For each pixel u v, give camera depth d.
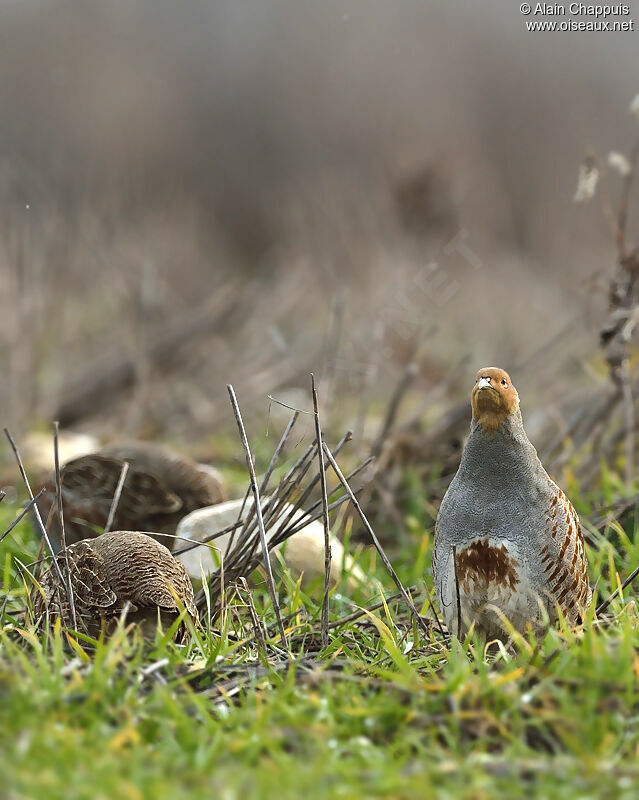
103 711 4.92
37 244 18.86
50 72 29.66
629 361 11.45
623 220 10.36
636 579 8.10
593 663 5.25
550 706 5.01
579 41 29.27
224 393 15.32
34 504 7.05
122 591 6.46
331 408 11.66
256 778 4.32
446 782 4.40
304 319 19.34
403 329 15.19
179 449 13.66
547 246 24.88
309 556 8.27
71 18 31.56
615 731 4.88
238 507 8.32
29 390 15.21
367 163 28.25
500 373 6.62
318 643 6.86
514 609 6.58
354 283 20.22
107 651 5.44
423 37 30.61
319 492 10.25
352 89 30.27
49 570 6.79
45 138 27.48
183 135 30.03
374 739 4.97
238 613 7.11
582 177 9.44
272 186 29.02
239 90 31.36
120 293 19.42
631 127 27.67
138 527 8.93
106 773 4.27
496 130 27.53
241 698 5.34
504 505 6.59
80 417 15.63
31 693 4.89
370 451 10.69
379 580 8.80
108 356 17.05
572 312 19.42
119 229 22.42
